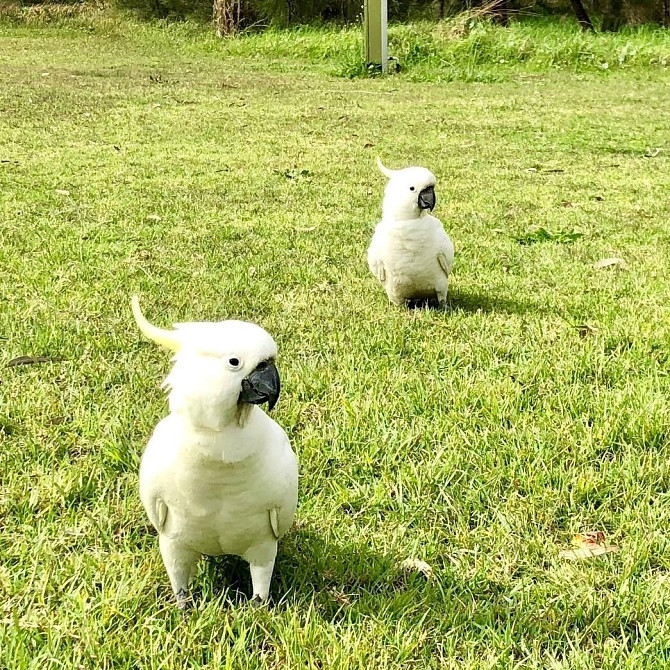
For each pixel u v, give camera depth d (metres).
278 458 2.15
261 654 2.17
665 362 3.02
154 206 4.38
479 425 2.72
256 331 2.09
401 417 2.75
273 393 2.07
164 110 7.80
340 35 13.27
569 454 2.62
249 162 5.67
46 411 2.73
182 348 2.10
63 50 13.40
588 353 3.02
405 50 11.68
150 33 15.16
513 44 11.78
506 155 6.16
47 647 2.14
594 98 9.12
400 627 2.20
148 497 2.16
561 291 3.51
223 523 2.15
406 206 3.21
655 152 6.31
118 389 2.83
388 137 6.77
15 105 7.66
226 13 14.48
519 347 3.08
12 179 4.91
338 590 2.29
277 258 3.75
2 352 2.97
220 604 2.25
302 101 8.66
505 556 2.36
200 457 2.09
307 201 4.61
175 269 3.60
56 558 2.32
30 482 2.50
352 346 3.06
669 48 11.94
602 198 4.86
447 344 3.09
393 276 3.29
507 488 2.54
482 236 4.08
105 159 5.61
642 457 2.61
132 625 2.20
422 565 2.34
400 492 2.51
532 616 2.25
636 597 2.28
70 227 4.01
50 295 3.34
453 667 2.14
